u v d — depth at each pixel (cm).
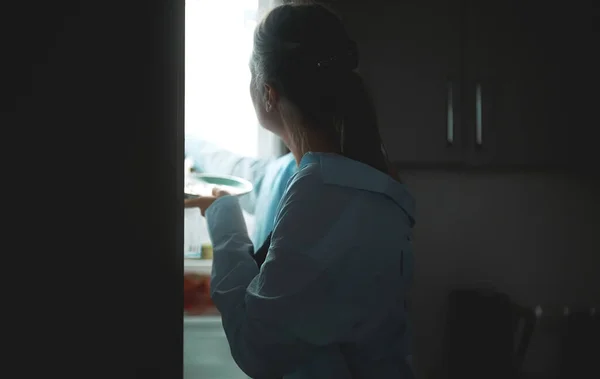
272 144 146
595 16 183
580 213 214
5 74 65
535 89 183
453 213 212
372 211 70
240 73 145
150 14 67
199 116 144
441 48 178
